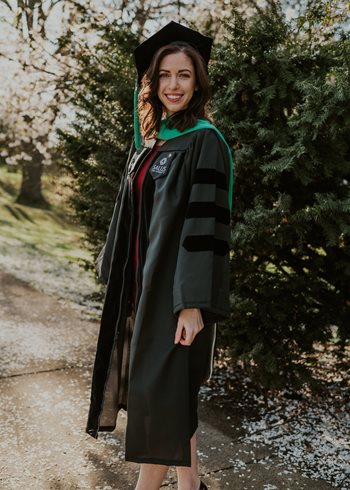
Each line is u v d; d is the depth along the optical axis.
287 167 2.39
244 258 2.85
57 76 5.84
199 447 2.44
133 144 2.04
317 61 2.76
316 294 2.93
